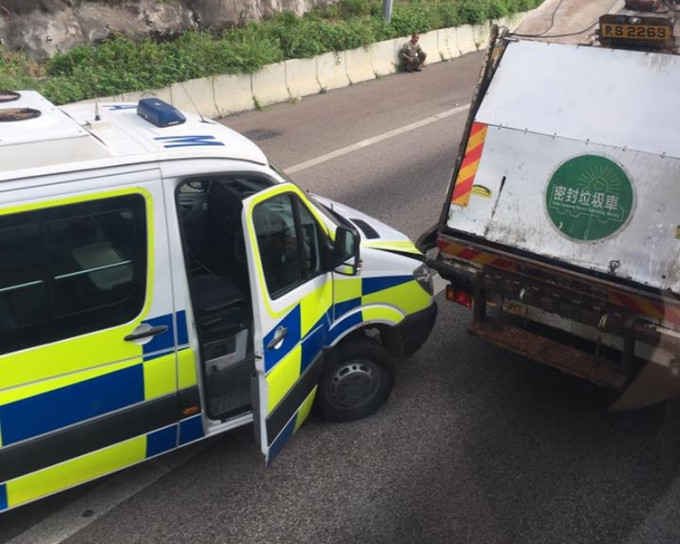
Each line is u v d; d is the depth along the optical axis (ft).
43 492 11.85
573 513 13.66
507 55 15.92
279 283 13.05
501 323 16.35
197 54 39.63
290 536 12.95
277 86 43.29
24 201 10.66
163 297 12.04
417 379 17.57
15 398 11.00
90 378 11.65
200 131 13.53
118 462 12.53
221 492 13.91
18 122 11.76
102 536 12.82
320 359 14.39
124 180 11.43
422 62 53.16
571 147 14.62
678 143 13.52
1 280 10.69
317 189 29.63
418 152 34.96
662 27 14.01
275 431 12.64
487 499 13.92
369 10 54.65
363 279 15.06
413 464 14.78
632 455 15.19
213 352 13.53
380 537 13.00
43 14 37.63
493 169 15.58
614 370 14.70
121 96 36.17
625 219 13.94
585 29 15.61
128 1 40.86
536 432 15.83
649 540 13.08
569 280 14.56
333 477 14.37
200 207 14.55
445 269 16.34
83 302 11.38
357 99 45.09
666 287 13.38
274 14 48.73
